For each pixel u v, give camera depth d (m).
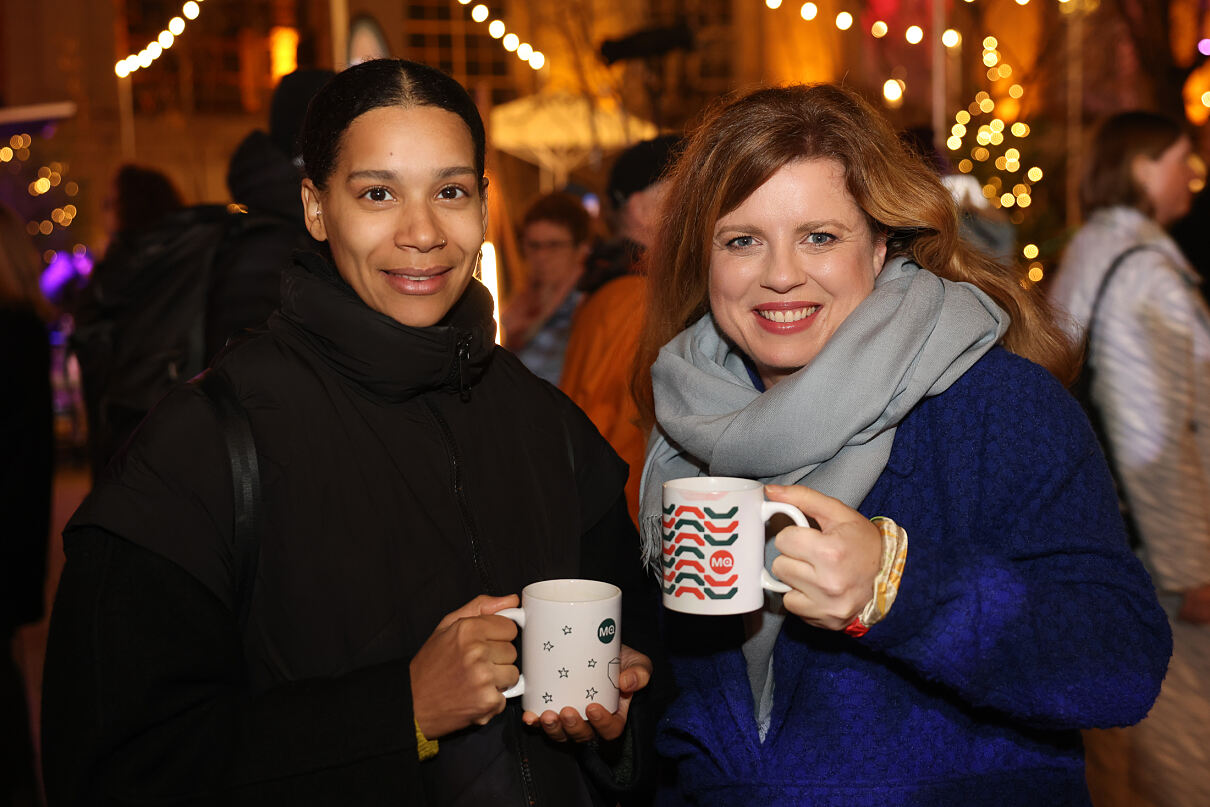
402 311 1.31
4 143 12.84
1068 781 1.37
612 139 8.73
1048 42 8.55
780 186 1.39
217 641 1.22
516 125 8.76
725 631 1.53
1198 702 2.81
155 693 1.18
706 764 1.49
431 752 1.25
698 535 1.23
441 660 1.21
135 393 2.42
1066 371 1.55
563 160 9.37
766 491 1.23
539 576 1.43
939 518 1.37
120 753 1.18
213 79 14.38
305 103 2.44
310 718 1.20
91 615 1.18
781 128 1.40
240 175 2.49
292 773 1.18
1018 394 1.35
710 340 1.65
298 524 1.27
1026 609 1.21
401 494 1.34
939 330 1.38
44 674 1.21
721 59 11.55
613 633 1.27
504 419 1.49
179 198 4.10
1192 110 6.72
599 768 1.46
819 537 1.16
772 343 1.45
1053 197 8.07
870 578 1.18
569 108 8.83
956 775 1.35
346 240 1.29
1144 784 2.60
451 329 1.33
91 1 14.02
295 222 2.47
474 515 1.39
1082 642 1.23
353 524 1.30
